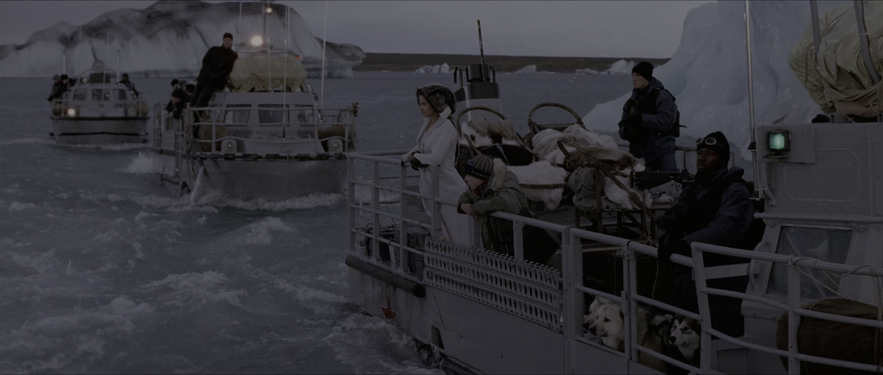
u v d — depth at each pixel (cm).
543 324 572
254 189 1859
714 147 498
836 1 3228
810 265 405
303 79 2053
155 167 2477
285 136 1953
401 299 786
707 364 457
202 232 1453
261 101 1975
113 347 723
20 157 3050
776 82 3716
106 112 3653
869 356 395
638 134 759
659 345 509
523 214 646
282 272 1089
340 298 929
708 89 4181
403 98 11844
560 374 561
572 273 545
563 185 686
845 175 454
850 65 474
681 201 515
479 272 641
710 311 495
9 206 1630
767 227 486
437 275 709
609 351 523
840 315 403
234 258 1175
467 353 669
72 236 1281
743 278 500
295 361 705
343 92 15400
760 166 485
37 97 12419
